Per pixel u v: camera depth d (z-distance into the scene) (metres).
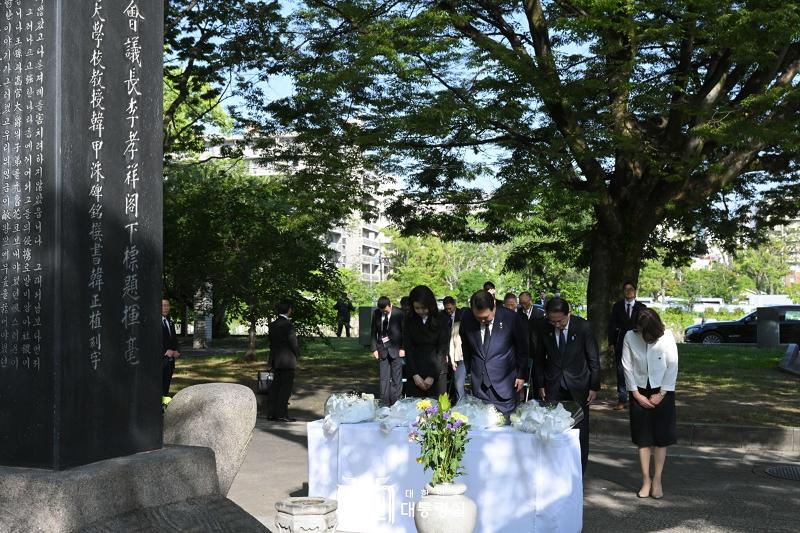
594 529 6.98
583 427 8.30
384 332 13.61
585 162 15.40
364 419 6.97
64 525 4.16
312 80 14.38
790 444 10.84
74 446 4.47
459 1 15.57
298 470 9.47
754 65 14.99
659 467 8.11
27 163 4.61
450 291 66.94
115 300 4.80
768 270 88.06
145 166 5.07
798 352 21.28
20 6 4.70
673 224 21.28
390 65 13.69
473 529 5.97
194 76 19.09
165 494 4.75
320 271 23.05
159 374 5.10
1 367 4.57
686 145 15.14
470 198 15.46
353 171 17.09
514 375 8.23
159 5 5.24
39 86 4.61
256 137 17.56
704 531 6.91
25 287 4.55
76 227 4.57
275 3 17.20
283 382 13.43
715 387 16.14
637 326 8.14
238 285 22.59
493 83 13.91
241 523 4.93
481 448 6.40
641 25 13.62
